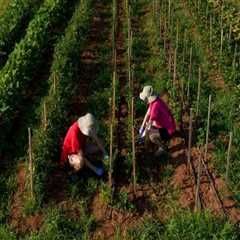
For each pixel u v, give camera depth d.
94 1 23.80
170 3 21.03
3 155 14.16
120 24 21.66
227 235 10.89
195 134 14.41
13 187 12.95
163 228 11.59
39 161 13.13
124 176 13.11
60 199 12.55
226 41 18.91
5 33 20.70
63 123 15.13
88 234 11.59
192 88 16.50
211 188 12.64
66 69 17.36
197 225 11.13
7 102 15.69
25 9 23.16
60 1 22.62
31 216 12.10
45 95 16.66
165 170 13.27
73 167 13.03
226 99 15.82
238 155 13.46
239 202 12.12
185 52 18.83
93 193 12.66
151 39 20.05
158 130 13.58
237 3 22.50
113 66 18.31
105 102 16.22
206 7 21.42
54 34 20.77
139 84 17.23
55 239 11.44
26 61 17.73
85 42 19.94
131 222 11.89
